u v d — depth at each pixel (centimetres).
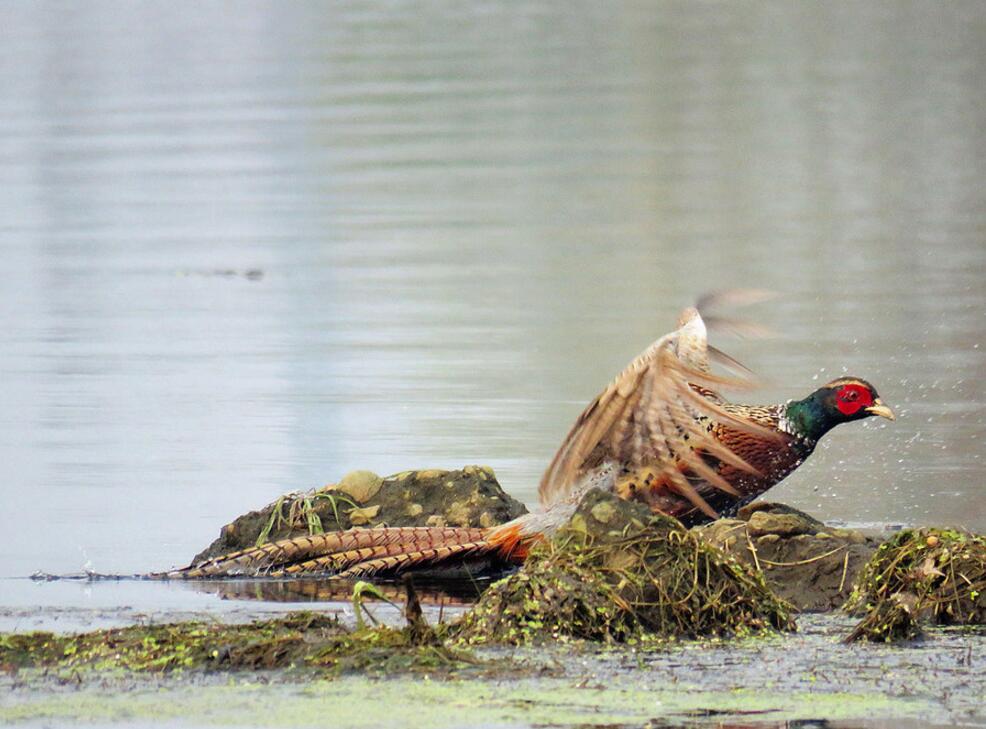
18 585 1045
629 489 1084
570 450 1059
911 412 1523
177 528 1188
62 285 2312
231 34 5538
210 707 757
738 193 2995
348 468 1350
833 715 745
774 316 1981
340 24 5747
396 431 1481
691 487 1097
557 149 3522
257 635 860
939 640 882
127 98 4284
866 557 1012
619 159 3394
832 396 1116
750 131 3688
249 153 3494
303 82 4469
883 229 2602
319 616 899
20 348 1906
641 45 5122
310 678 801
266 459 1390
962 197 2884
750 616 909
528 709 751
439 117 3925
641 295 2155
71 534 1171
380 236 2670
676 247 2503
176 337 1955
